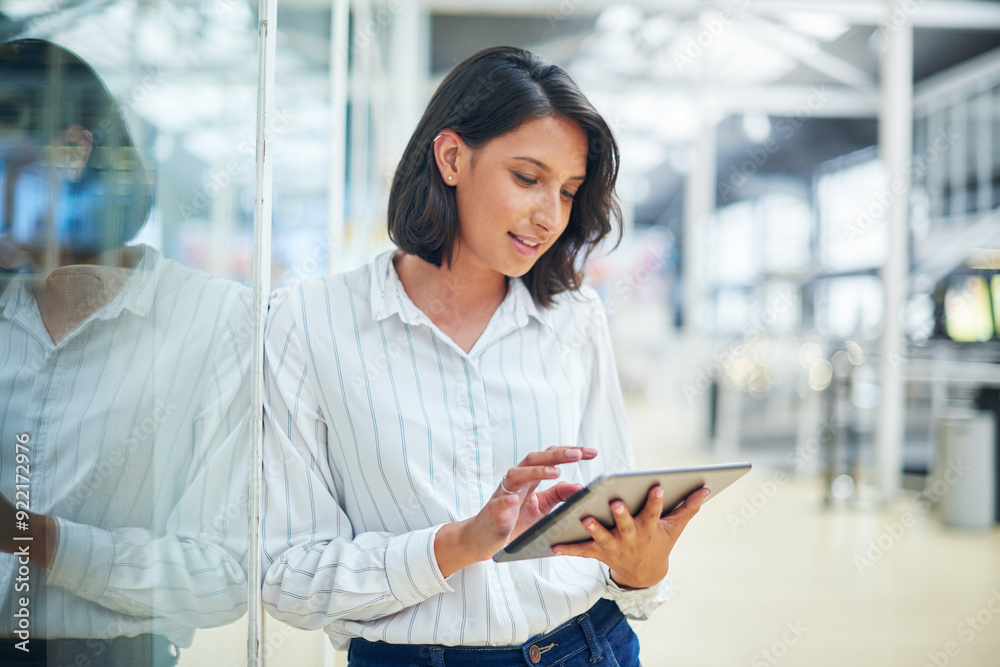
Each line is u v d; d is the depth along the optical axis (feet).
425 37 17.97
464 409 2.87
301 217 4.82
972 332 16.53
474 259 2.99
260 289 2.66
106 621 2.27
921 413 19.54
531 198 2.77
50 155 2.09
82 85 2.10
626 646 3.09
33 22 2.02
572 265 3.20
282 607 2.67
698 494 2.60
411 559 2.58
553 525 2.33
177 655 2.48
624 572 2.74
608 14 18.80
